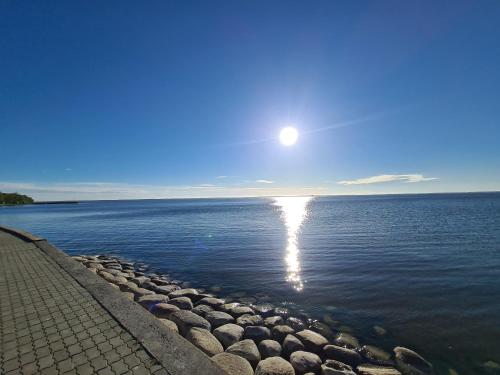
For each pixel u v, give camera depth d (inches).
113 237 982.4
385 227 1094.4
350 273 463.8
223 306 302.8
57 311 194.4
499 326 270.5
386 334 255.1
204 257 620.7
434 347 233.5
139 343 150.3
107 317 184.2
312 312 306.8
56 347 146.3
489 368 205.2
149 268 532.7
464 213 1744.6
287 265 529.3
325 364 193.0
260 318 271.9
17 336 158.2
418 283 406.6
